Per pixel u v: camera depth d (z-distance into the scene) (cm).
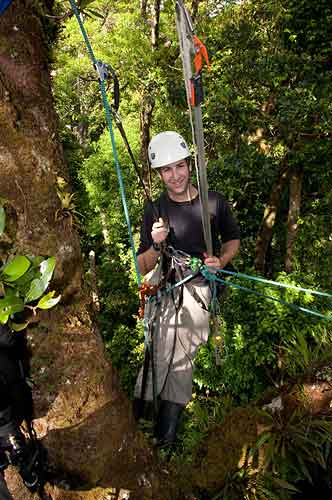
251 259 1095
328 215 994
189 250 257
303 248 1019
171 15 1024
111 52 1019
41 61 176
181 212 255
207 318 260
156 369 261
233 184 909
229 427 269
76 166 1641
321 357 295
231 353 894
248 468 254
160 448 257
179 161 246
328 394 271
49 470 189
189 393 264
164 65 959
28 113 169
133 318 1381
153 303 260
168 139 249
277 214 1112
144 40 1010
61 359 182
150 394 265
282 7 820
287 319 848
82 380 186
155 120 1047
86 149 1716
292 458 263
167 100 935
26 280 153
